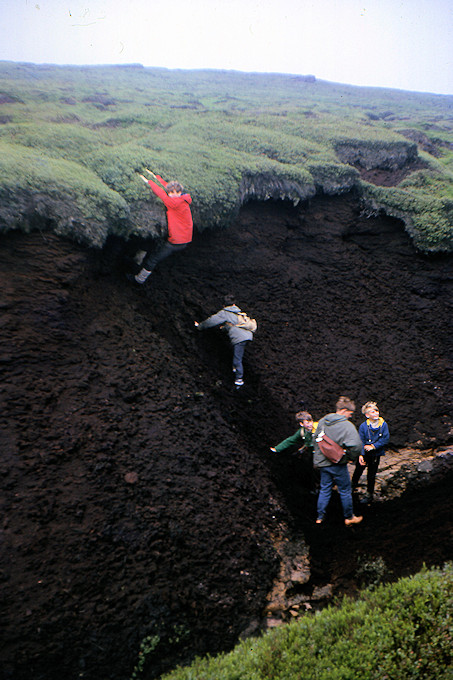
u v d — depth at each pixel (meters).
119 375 5.61
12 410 4.50
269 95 26.52
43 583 3.53
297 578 4.55
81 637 3.41
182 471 4.96
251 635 3.91
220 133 12.28
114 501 4.29
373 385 7.90
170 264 8.28
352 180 10.79
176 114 15.10
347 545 5.14
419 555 4.66
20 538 3.67
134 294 7.20
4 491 3.88
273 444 6.48
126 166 8.41
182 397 5.95
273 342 8.16
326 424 5.31
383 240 10.07
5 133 9.43
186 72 34.31
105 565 3.84
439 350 8.59
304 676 2.92
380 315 9.04
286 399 7.34
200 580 4.13
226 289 8.49
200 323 7.42
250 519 4.95
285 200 10.19
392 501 6.00
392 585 3.73
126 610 3.66
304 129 13.97
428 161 12.88
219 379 6.96
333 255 9.79
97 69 28.97
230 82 31.48
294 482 6.07
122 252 7.46
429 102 32.19
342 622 3.37
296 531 5.17
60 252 6.33
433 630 3.13
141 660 3.48
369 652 3.01
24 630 3.27
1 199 6.01
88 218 6.76
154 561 4.05
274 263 9.27
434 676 2.84
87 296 6.28
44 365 5.12
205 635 3.82
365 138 13.10
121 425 5.04
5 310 5.29
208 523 4.60
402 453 6.91
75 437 4.61
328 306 9.02
